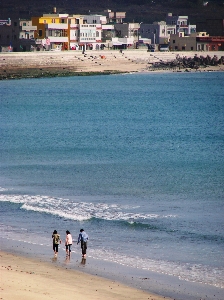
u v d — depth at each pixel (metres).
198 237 126.69
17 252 116.69
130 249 119.25
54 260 112.56
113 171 191.12
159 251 118.12
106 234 128.38
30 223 135.62
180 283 102.00
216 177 183.50
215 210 146.88
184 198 158.25
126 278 103.81
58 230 130.88
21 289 93.06
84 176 183.25
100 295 94.56
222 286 101.00
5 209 146.38
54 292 93.38
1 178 180.00
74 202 153.00
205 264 111.25
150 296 95.75
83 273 105.56
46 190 165.25
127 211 145.12
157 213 143.75
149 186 171.12
